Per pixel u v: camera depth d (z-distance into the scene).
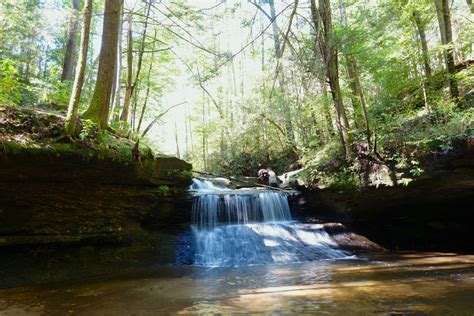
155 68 20.88
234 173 20.73
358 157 9.62
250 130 18.27
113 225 7.20
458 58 13.03
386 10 10.50
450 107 8.48
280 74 10.48
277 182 14.21
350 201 10.19
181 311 3.85
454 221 11.00
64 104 9.32
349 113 13.05
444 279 5.14
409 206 10.21
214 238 8.87
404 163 8.24
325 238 9.45
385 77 12.13
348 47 9.67
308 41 9.52
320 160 10.91
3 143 5.02
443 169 7.78
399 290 4.50
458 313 3.42
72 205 6.50
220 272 6.61
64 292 4.95
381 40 10.93
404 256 7.95
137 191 7.63
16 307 4.15
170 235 8.70
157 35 16.06
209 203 10.05
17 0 12.77
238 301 4.24
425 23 11.64
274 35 9.45
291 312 3.64
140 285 5.39
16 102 7.50
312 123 14.38
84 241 6.72
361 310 3.62
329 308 3.74
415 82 11.88
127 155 6.61
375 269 6.32
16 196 5.74
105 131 6.84
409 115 9.98
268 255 8.16
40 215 6.13
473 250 9.65
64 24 13.43
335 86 10.01
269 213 11.00
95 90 6.93
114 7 7.23
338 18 14.03
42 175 5.79
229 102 19.03
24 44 13.77
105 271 6.66
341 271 6.25
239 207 10.54
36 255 6.16
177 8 10.69
